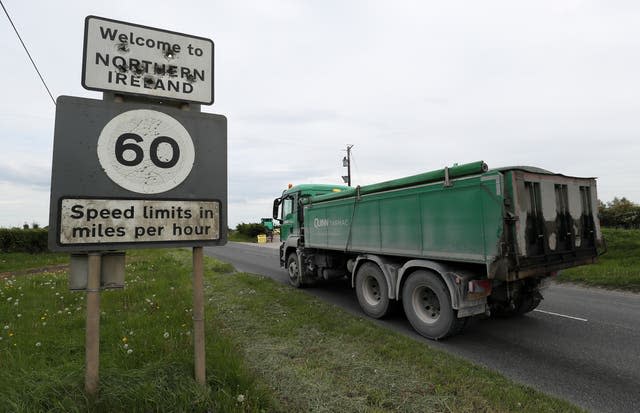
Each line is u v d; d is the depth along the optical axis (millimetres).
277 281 10328
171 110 2893
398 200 5852
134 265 12531
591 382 3680
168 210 2822
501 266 4242
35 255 17734
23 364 3338
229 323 5391
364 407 2902
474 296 4766
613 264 11203
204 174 2990
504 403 3029
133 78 2826
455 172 4863
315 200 8383
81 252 2574
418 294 5523
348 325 5227
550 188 4902
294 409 2863
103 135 2633
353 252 7270
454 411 2900
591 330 5523
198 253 2941
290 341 4562
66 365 3334
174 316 5301
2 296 6848
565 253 5004
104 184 2611
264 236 38594
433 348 4461
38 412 2424
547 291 8797
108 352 3881
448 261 5188
